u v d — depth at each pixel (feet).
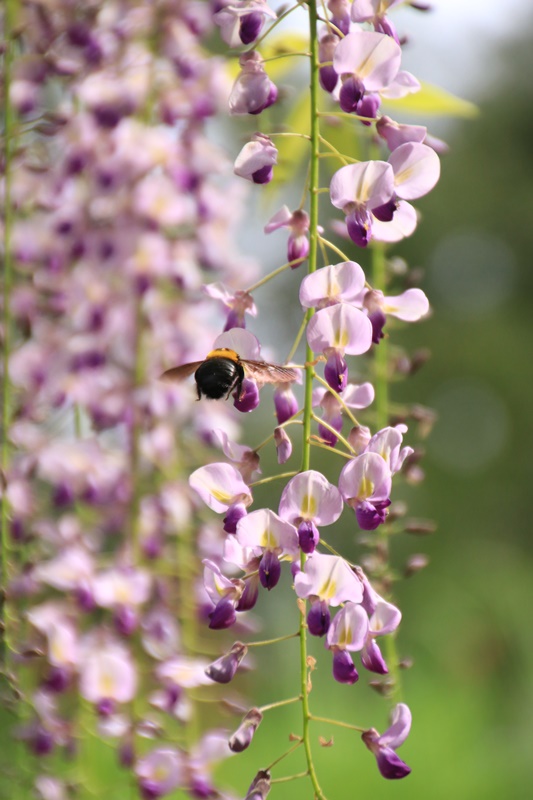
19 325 3.96
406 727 3.30
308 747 3.27
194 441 4.18
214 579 3.32
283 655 6.91
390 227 3.37
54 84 4.08
